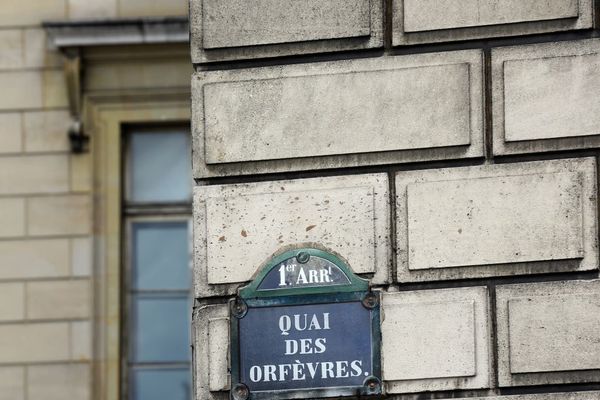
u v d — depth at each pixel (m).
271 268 11.02
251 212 11.12
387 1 11.17
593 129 10.85
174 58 18.91
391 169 11.06
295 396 10.91
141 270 19.08
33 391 18.61
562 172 10.88
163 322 19.05
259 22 11.25
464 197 10.94
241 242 11.11
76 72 18.73
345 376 10.88
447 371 10.84
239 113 11.20
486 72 11.02
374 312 10.91
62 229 18.81
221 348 11.06
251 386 10.95
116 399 18.64
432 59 11.06
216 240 11.14
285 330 10.97
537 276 10.87
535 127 10.91
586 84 10.89
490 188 10.92
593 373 10.74
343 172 11.11
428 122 11.01
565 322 10.78
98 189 18.86
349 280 10.95
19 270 18.77
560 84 10.91
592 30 10.97
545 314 10.80
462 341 10.86
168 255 19.06
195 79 11.29
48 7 19.02
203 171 11.22
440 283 10.93
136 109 18.94
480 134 10.97
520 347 10.79
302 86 11.16
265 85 11.20
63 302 18.72
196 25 11.34
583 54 10.91
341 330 10.92
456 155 10.98
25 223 18.83
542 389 10.81
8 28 19.05
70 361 18.66
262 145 11.15
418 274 10.92
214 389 11.02
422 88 11.04
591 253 10.80
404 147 11.01
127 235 19.11
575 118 10.88
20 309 18.72
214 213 11.16
